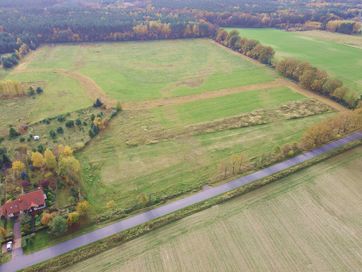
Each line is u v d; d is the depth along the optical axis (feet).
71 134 277.44
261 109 330.13
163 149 262.06
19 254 171.83
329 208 207.41
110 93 356.79
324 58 493.77
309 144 263.70
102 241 180.04
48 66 432.25
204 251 175.73
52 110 317.22
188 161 248.32
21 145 260.01
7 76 393.50
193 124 299.38
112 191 216.74
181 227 190.29
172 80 396.37
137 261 169.89
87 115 309.01
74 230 186.70
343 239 185.88
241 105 337.93
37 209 198.49
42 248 175.63
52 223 179.32
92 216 195.42
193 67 442.09
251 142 274.57
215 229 189.26
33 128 285.43
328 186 226.17
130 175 232.12
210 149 263.49
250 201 210.79
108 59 466.70
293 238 185.37
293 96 360.89
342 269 168.76
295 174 236.84
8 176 224.33
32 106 324.19
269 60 456.45
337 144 273.33
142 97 349.41
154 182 225.97
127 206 204.44
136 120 303.07
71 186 217.77
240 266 168.25
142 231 186.19
